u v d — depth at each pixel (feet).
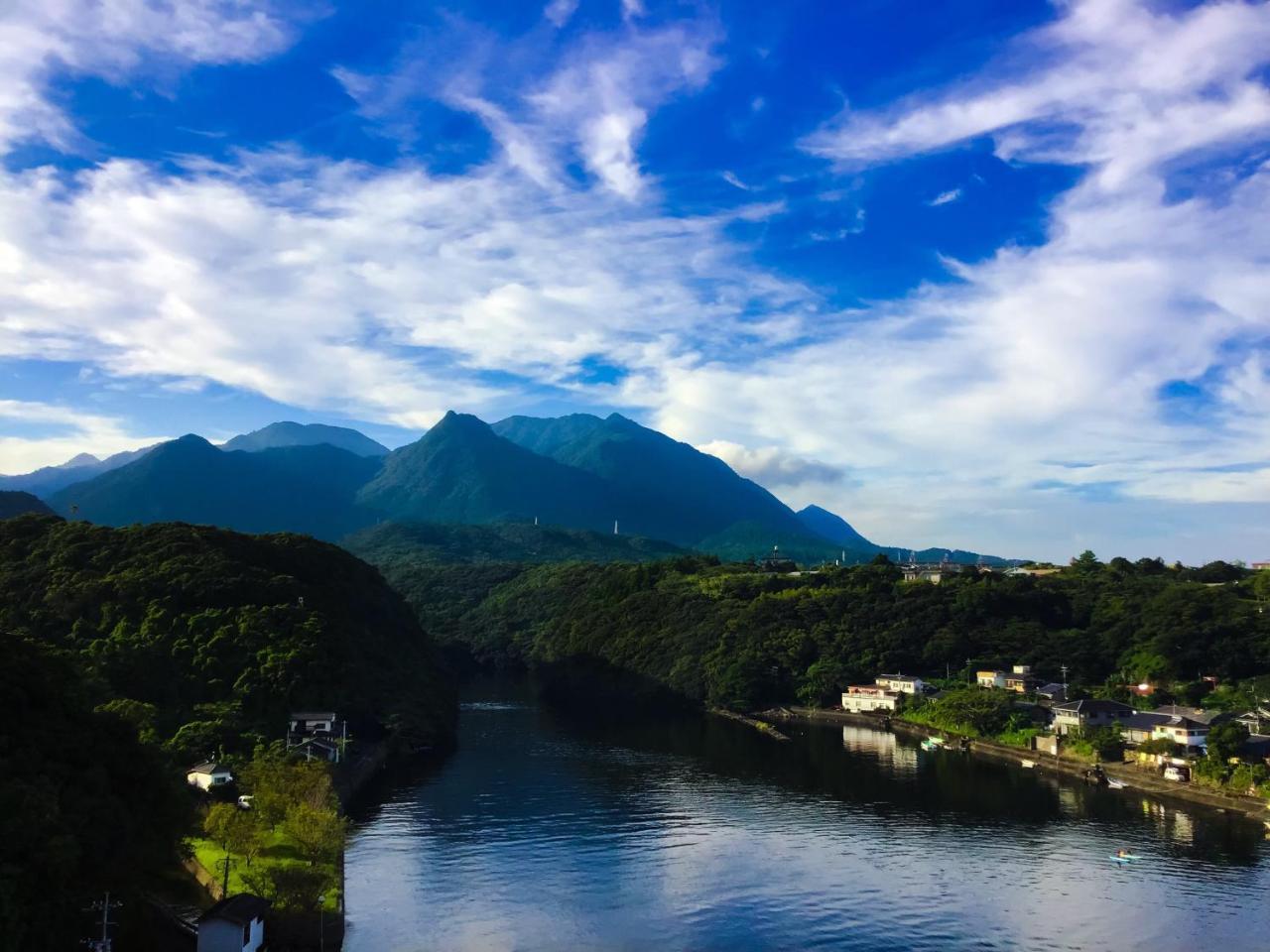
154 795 228.02
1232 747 425.28
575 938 255.29
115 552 537.65
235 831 260.83
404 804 399.44
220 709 420.36
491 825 367.66
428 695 592.19
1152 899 286.66
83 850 191.83
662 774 468.75
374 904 277.23
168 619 474.08
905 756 529.45
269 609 506.48
